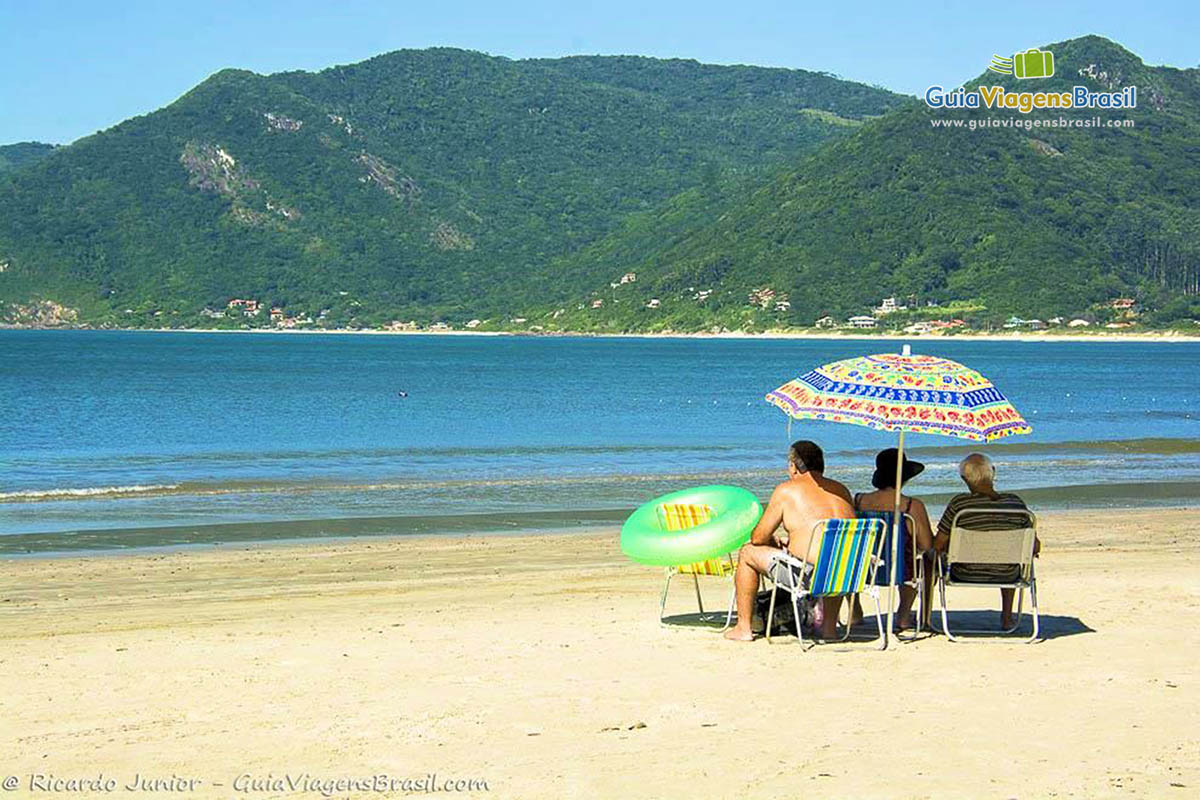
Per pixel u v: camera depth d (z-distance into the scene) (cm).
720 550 859
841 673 760
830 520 805
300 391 5797
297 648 858
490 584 1184
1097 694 706
